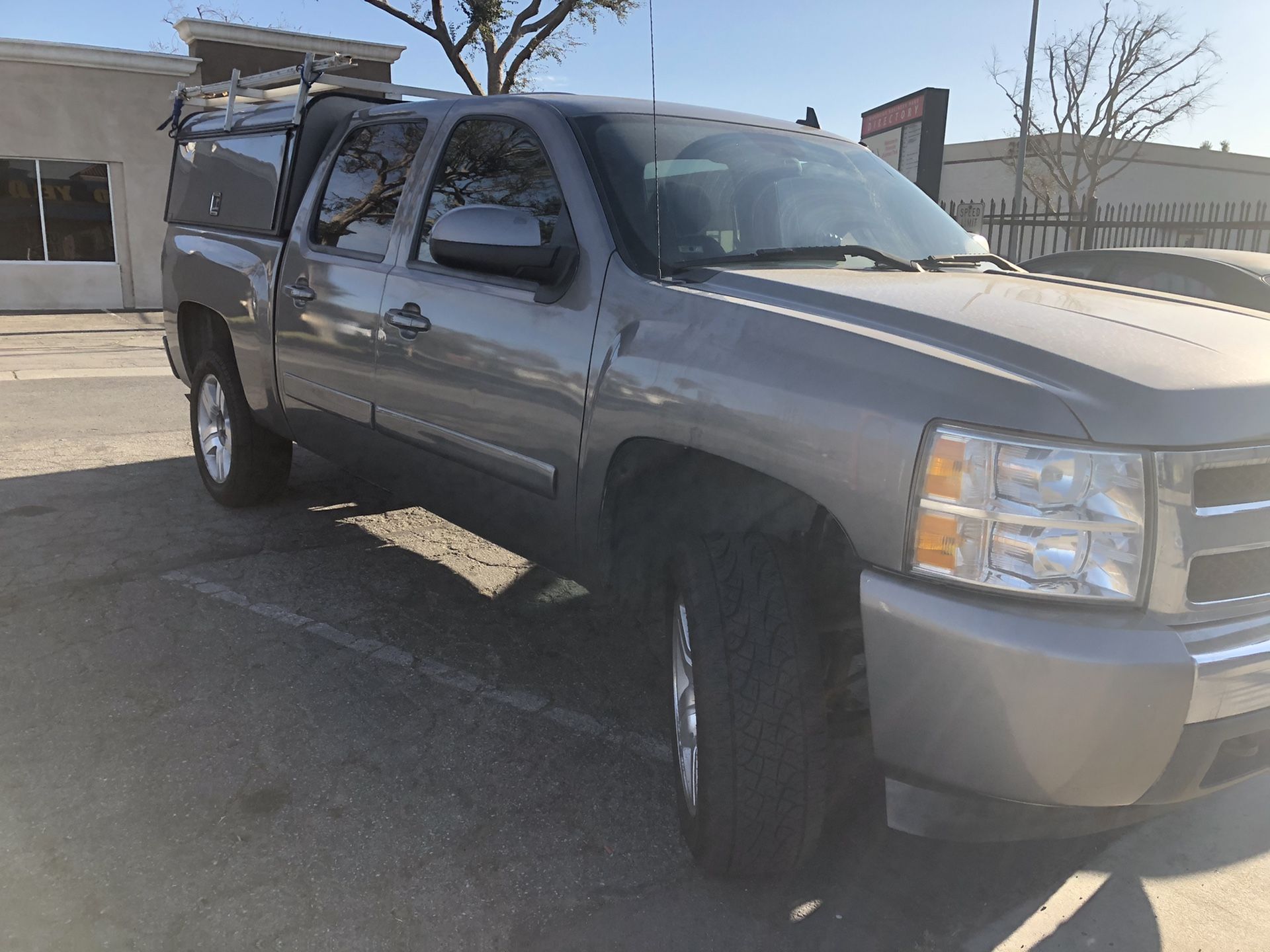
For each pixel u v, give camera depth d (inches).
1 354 451.5
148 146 672.4
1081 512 71.9
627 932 87.6
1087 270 284.0
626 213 111.9
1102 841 103.5
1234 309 103.7
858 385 80.3
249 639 143.8
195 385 206.5
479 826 101.8
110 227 677.3
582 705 128.7
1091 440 71.7
